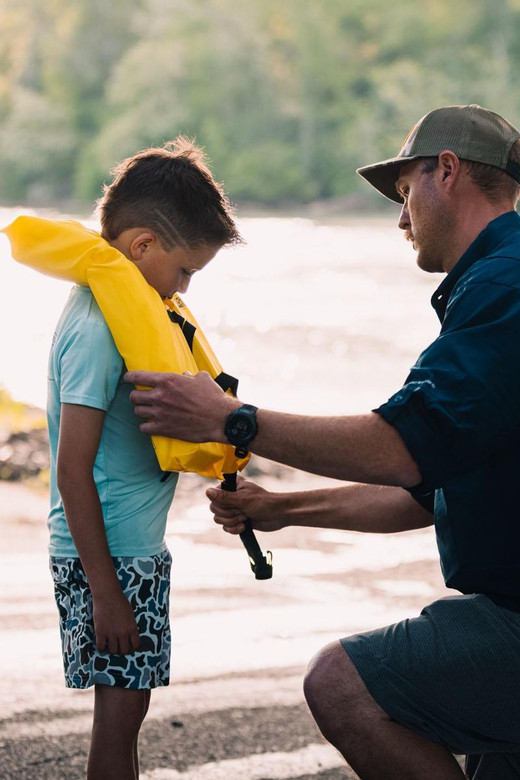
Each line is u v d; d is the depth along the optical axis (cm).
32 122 9812
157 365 325
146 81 9575
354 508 384
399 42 9475
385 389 1516
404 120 8975
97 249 329
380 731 317
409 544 793
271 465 1030
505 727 320
